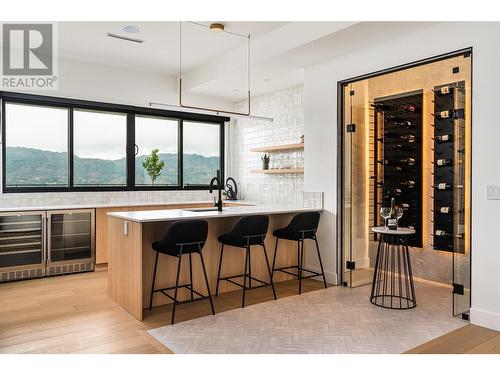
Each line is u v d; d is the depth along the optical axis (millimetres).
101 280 4898
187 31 4637
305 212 4418
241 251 4508
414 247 5031
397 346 2889
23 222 4922
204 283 4191
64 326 3297
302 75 5500
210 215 3871
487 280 3266
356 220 4676
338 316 3557
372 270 4840
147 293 3820
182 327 3277
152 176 6590
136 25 4465
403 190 4988
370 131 4773
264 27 4535
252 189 6988
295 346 2887
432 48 3688
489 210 3246
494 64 3217
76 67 5691
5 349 2828
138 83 6258
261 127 6777
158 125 6715
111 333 3143
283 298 4137
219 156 7461
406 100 4840
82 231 5348
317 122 4984
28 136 5480
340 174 4719
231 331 3188
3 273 4773
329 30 3910
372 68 4266
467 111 3443
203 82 5961
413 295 3869
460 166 3480
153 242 3811
